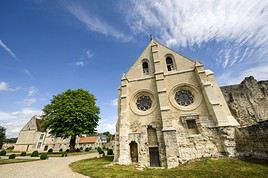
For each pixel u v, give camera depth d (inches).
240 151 579.8
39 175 498.6
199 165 544.4
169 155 639.1
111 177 449.7
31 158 1010.7
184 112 741.3
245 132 565.3
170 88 813.2
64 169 603.2
